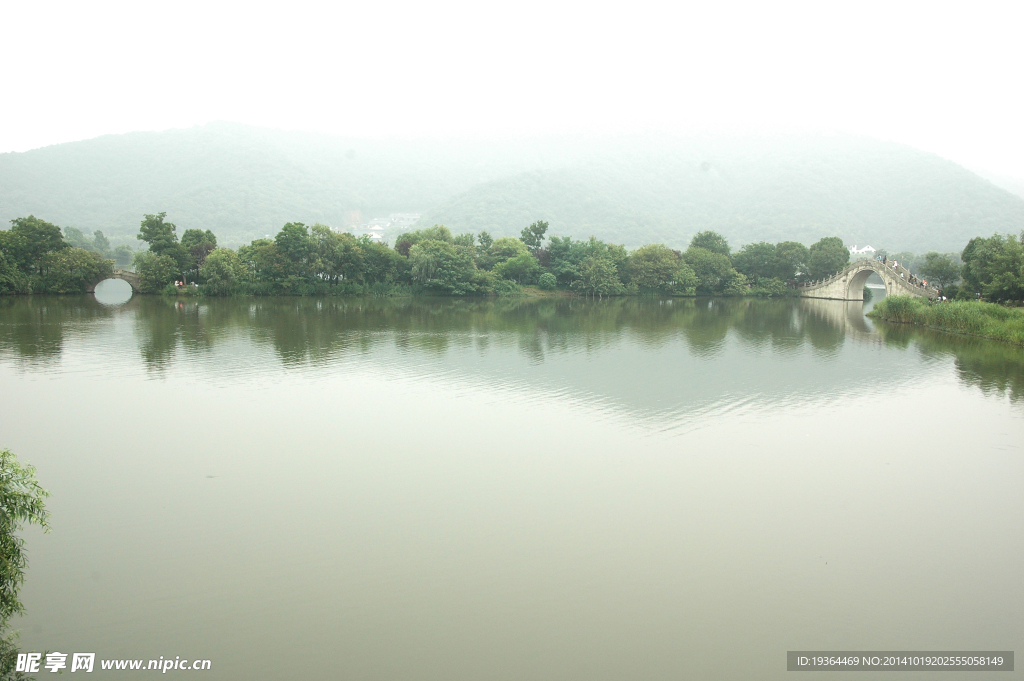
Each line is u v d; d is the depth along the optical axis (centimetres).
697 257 16338
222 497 2670
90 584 2009
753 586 2073
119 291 14388
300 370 5138
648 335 7788
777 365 5731
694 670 1662
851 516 2603
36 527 2370
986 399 4494
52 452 3173
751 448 3400
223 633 1786
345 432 3547
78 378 4731
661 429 3694
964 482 2980
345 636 1778
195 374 4922
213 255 12656
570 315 10475
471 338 7206
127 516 2481
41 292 11831
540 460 3156
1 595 1493
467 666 1661
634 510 2609
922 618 1925
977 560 2273
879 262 13175
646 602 1967
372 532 2381
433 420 3797
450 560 2188
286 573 2089
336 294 13712
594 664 1680
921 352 6544
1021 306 8662
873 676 1658
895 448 3434
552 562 2189
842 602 1995
